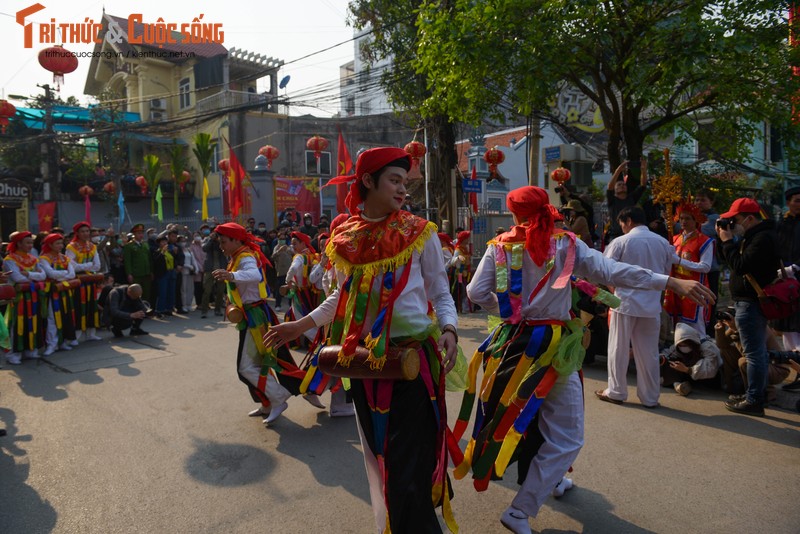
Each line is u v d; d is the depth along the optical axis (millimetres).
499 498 3344
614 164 9312
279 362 4574
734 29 8102
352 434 4492
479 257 13086
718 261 7250
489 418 2842
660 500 3225
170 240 11594
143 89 26734
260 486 3576
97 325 8836
